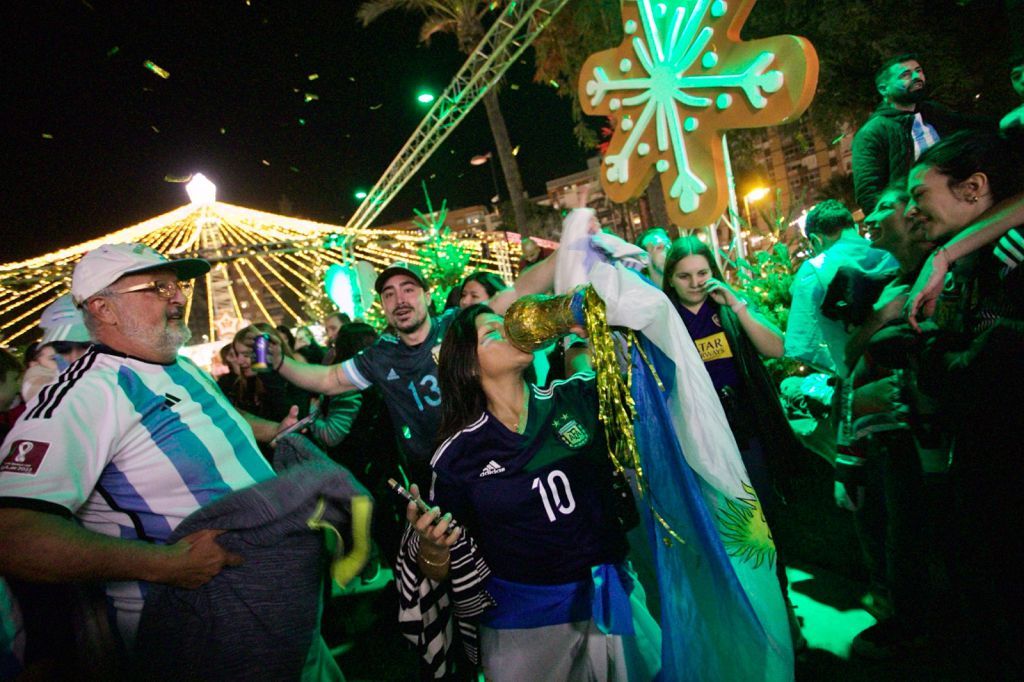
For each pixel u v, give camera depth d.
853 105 10.87
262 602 1.72
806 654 2.76
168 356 1.93
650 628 2.20
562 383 2.06
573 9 11.85
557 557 1.92
